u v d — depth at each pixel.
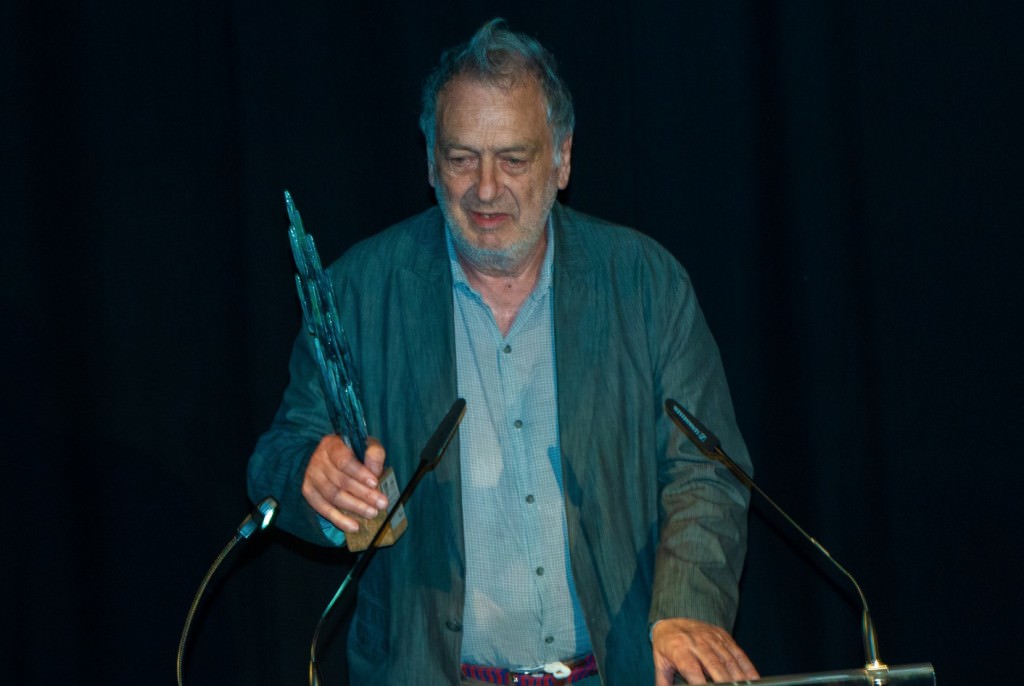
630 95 5.05
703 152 5.07
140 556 5.05
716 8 5.04
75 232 4.95
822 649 5.32
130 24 4.95
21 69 4.91
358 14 4.99
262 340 4.95
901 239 5.17
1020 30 5.10
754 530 5.31
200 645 5.12
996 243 5.16
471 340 4.25
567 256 4.27
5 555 5.00
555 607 4.14
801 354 5.14
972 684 5.31
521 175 3.97
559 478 4.17
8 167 4.91
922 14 5.11
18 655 5.02
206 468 5.05
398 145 5.02
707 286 5.12
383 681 4.16
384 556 4.21
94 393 4.98
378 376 4.26
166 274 4.99
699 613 3.79
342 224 4.98
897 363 5.20
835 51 5.08
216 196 5.00
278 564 5.11
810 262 5.10
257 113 4.90
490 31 4.07
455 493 4.12
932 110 5.13
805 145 5.06
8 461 4.99
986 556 5.26
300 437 4.18
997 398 5.20
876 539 5.25
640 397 4.23
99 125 4.94
